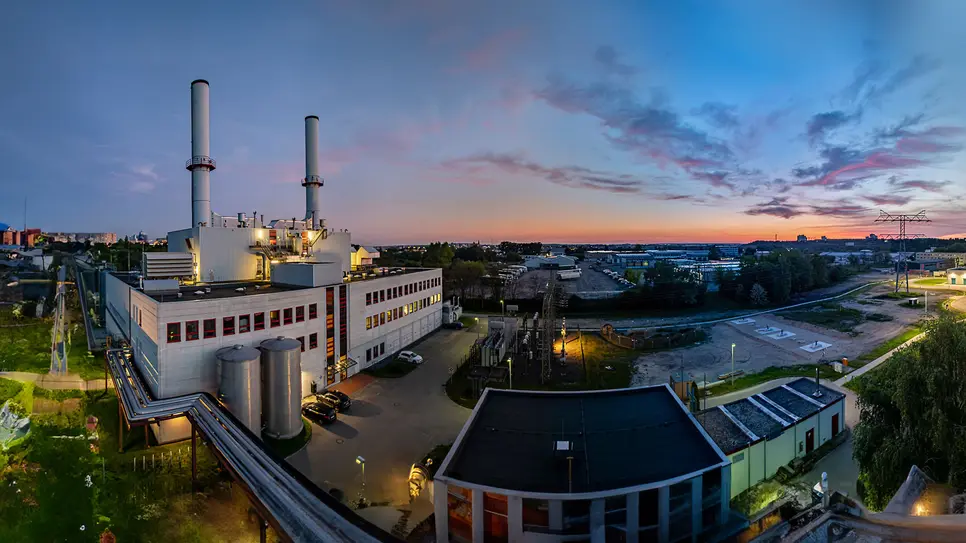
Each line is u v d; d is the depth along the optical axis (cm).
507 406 2469
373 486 2403
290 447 2841
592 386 4225
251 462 1838
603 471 1822
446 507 1797
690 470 1812
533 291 9994
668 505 1711
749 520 1848
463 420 3281
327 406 3250
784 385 3288
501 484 1741
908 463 1938
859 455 2234
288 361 2942
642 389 2619
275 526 1386
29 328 5438
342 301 4081
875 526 1051
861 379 2395
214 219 4653
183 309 2828
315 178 6053
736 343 5847
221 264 4556
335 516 1473
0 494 1908
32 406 3266
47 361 4225
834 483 2486
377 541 1330
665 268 9794
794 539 1057
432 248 12838
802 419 2736
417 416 3359
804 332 6419
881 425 2164
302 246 5078
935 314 7112
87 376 3844
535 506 1661
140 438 2791
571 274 13400
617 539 1667
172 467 2434
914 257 18788
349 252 5650
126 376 3041
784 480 2488
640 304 8675
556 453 1873
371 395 3797
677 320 7512
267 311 3284
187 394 2836
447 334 6228
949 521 988
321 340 3803
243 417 2783
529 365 4950
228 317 3038
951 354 1816
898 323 6738
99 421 3027
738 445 2408
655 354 5375
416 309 5762
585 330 6775
